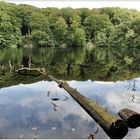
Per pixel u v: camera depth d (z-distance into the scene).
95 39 124.56
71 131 13.33
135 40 109.00
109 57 60.06
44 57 59.66
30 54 68.75
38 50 90.56
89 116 15.83
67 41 121.94
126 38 111.31
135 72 35.16
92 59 55.81
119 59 54.84
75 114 16.17
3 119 15.20
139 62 48.16
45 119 15.15
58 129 13.58
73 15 131.25
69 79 30.27
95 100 19.39
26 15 125.50
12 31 107.88
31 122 14.64
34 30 118.00
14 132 13.20
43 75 33.41
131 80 28.06
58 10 136.25
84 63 48.22
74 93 20.31
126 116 14.66
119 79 29.33
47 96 20.88
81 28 127.38
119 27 117.56
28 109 17.14
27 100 19.53
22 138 12.41
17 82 27.91
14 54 67.69
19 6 131.12
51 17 125.00
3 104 18.41
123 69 38.84
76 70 38.75
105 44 122.50
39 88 24.33
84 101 17.56
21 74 34.31
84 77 31.73
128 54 69.25
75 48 109.81
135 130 13.84
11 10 116.88
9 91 22.91
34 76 32.53
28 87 24.83
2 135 12.77
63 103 18.70
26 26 125.69
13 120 15.01
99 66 43.47
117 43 117.00
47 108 17.38
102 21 129.12
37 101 19.25
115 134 13.35
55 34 122.31
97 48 110.75
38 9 138.88
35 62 48.97
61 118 15.34
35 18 119.56
